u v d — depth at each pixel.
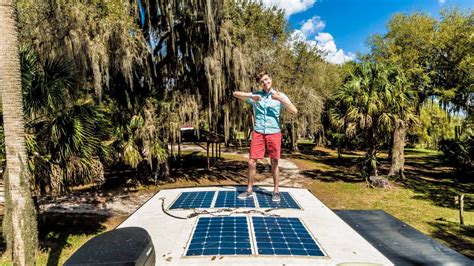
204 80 14.05
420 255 3.30
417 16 18.11
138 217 3.45
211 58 12.88
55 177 6.13
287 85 19.05
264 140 3.99
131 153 11.99
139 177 14.68
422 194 13.37
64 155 6.18
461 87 17.34
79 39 9.80
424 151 37.19
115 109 12.16
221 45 13.18
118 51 10.83
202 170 19.05
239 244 2.64
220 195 4.34
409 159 27.83
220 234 2.86
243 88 13.63
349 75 14.30
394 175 17.16
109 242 1.99
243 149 33.53
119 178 16.53
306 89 19.73
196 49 13.44
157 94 13.40
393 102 13.30
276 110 3.89
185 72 14.34
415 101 15.64
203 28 13.22
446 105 18.83
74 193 13.06
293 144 29.58
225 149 33.44
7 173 4.45
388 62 15.05
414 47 18.11
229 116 14.82
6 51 4.21
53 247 7.33
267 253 2.48
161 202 4.12
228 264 2.33
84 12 9.89
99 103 10.20
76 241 7.72
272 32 18.69
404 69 17.42
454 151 19.58
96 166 6.70
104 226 8.97
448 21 17.22
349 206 11.39
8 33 4.21
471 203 11.99
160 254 2.51
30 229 4.44
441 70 18.12
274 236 2.83
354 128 13.51
